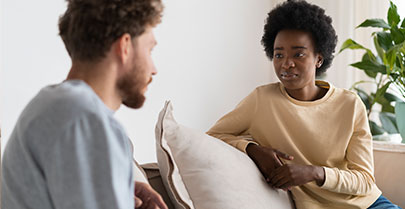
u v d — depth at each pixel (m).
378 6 2.42
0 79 1.70
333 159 1.33
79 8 0.71
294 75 1.28
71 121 0.60
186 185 1.06
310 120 1.33
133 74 0.73
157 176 1.15
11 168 0.65
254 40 2.77
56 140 0.60
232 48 2.63
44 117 0.62
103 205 0.61
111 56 0.70
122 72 0.72
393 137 2.04
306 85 1.32
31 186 0.64
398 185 1.56
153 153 2.31
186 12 2.37
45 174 0.62
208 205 1.05
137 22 0.71
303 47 1.27
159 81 2.27
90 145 0.61
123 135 0.65
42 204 0.64
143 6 0.71
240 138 1.37
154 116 2.28
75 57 0.72
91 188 0.61
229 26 2.60
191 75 2.42
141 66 0.73
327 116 1.34
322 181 1.23
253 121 1.40
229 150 1.21
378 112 2.21
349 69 2.55
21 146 0.63
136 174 0.96
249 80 2.76
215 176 1.09
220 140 1.25
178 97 2.37
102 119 0.62
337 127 1.34
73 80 0.68
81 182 0.60
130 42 0.71
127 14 0.70
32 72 1.81
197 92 2.46
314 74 1.37
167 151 1.05
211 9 2.49
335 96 1.37
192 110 2.45
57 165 0.60
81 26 0.69
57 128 0.60
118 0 0.69
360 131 1.34
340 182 1.24
